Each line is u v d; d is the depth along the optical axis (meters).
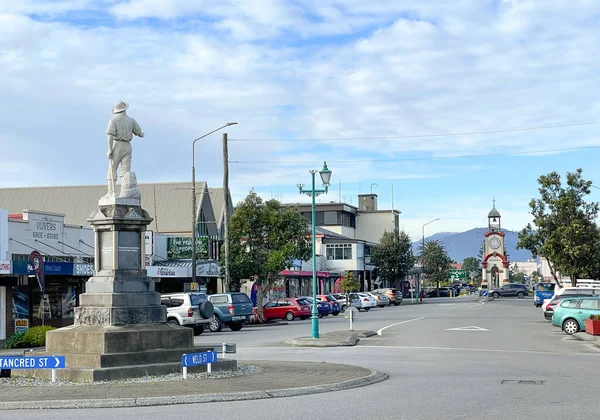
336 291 84.75
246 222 48.81
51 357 15.84
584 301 32.81
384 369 19.17
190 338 17.94
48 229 37.56
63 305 38.62
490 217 132.75
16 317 34.97
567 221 48.00
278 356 23.56
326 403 13.20
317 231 89.44
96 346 16.56
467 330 35.66
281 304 50.91
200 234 60.72
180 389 14.48
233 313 39.06
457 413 11.96
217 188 67.81
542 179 48.59
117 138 18.41
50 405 13.07
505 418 11.47
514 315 49.78
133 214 17.95
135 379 16.05
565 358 22.48
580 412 12.03
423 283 119.75
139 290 17.86
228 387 14.79
